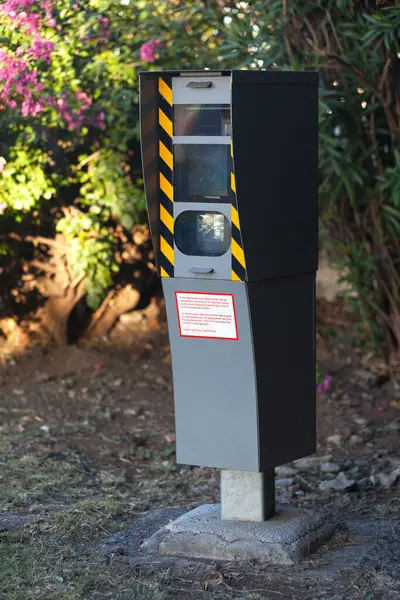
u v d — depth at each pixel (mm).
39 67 7523
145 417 7953
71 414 7973
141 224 9039
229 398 5543
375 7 7184
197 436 5637
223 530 5680
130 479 6957
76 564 5625
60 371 8766
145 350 9203
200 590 5375
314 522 5797
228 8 7770
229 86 5355
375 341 8570
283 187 5504
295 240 5594
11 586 5371
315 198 5688
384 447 7375
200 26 8039
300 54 7520
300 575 5469
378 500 6531
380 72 7383
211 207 5410
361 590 5340
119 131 8422
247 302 5395
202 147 5422
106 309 9469
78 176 8734
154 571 5551
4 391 8375
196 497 6645
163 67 7910
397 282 8258
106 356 9039
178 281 5508
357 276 8242
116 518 6258
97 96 7867
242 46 7406
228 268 5398
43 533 5977
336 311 9438
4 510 6297
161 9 7801
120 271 9383
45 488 6676
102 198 8617
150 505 6508
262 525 5703
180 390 5633
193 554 5668
